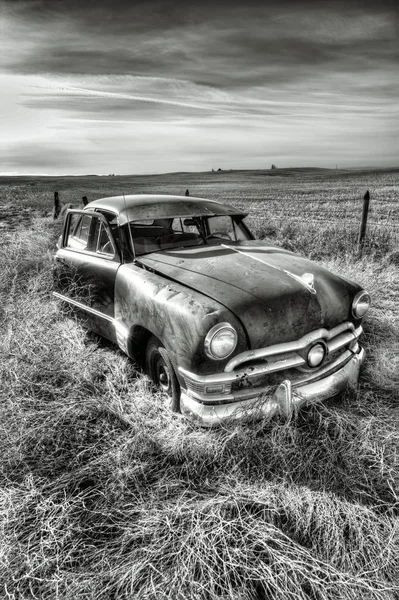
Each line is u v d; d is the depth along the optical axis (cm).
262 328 284
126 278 356
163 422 308
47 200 2633
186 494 244
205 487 250
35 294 488
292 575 195
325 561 205
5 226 1371
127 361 394
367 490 253
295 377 304
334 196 2823
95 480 252
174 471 262
